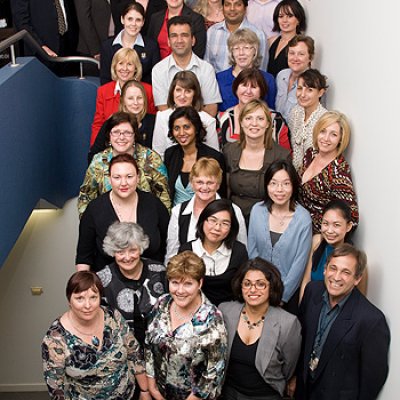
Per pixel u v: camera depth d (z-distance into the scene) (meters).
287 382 3.41
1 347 6.59
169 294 3.28
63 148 5.45
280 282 3.21
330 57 4.35
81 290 2.93
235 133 4.43
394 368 2.98
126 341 3.21
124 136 3.90
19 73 4.30
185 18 4.63
